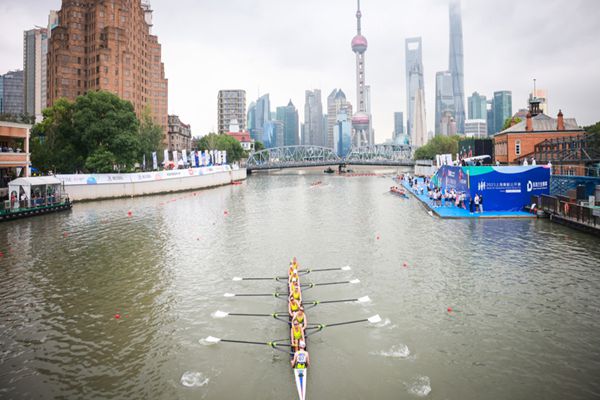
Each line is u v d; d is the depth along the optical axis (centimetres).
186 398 1575
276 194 9300
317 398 1561
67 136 8425
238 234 4541
